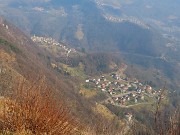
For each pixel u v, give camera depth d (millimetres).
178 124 4641
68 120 6180
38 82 5996
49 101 5824
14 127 5582
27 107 5676
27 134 5480
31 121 5637
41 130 5633
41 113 5680
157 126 4746
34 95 5777
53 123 5738
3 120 5664
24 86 5895
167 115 4758
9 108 5742
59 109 5906
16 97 5832
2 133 5441
